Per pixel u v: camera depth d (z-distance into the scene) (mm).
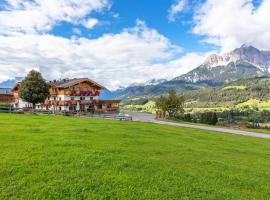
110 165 13805
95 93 101875
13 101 109750
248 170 16016
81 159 14438
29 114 56688
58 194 10219
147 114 107312
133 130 30672
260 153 24094
